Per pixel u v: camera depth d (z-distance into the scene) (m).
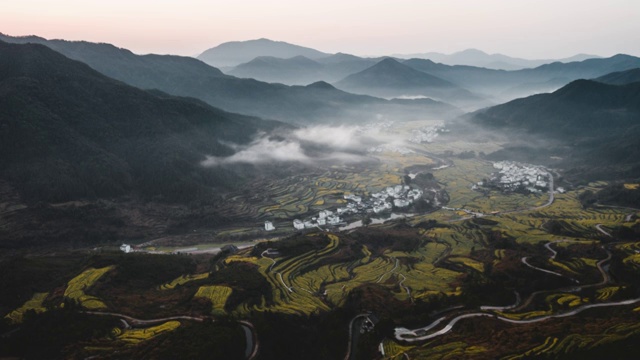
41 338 141.75
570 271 192.12
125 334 143.62
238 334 141.38
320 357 141.25
